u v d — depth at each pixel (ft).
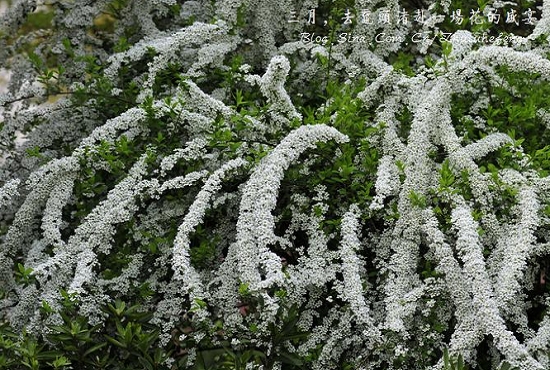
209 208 9.80
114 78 12.09
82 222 10.50
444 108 9.74
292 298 9.26
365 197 9.39
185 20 13.60
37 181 10.52
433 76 10.12
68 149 11.97
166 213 10.18
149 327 9.11
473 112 10.69
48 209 10.28
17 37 13.96
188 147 10.09
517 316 8.88
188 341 9.11
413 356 8.80
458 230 8.80
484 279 8.16
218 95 11.53
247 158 9.70
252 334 8.78
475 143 9.73
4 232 11.99
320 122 9.76
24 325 10.00
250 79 10.94
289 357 8.64
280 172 9.11
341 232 9.29
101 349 8.91
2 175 11.91
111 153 10.60
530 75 10.59
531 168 9.46
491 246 9.29
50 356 8.54
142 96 11.24
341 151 9.87
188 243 9.14
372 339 8.64
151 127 10.89
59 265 9.70
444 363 7.89
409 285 9.07
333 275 9.25
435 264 9.37
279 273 8.38
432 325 8.97
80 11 12.95
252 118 10.18
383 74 10.56
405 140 10.43
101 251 9.80
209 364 9.13
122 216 9.70
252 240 8.90
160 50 11.51
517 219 9.00
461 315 8.52
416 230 9.14
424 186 9.31
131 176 10.18
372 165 9.71
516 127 10.23
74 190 10.99
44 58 13.42
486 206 9.19
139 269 10.03
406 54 13.10
